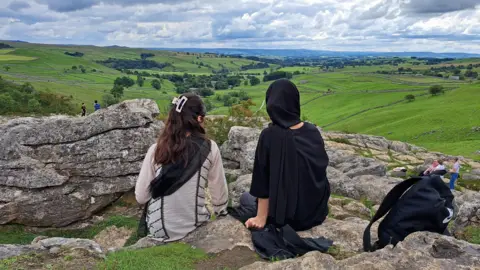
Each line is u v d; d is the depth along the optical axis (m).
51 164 4.67
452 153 19.19
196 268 1.76
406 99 45.09
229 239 1.99
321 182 1.94
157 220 2.02
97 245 2.06
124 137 4.83
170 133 1.96
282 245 1.88
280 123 1.91
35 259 1.85
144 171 2.00
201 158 1.99
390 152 13.09
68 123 4.75
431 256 1.64
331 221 2.35
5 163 4.56
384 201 1.98
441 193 1.92
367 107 44.81
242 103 7.73
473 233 3.04
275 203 1.88
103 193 4.78
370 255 1.68
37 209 4.59
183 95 2.01
